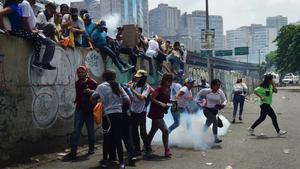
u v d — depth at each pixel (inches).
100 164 315.6
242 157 352.5
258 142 436.8
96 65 459.5
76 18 423.2
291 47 2598.4
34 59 339.9
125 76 541.3
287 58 2667.3
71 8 421.1
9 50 311.6
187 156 361.7
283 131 486.3
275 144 420.5
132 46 559.2
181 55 797.9
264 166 314.2
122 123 309.3
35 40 334.0
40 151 348.2
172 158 353.1
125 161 338.6
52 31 366.9
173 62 751.7
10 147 310.7
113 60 490.3
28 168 303.3
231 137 479.2
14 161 314.5
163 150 394.3
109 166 316.8
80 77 351.6
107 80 311.3
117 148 303.6
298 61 2581.2
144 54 621.3
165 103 361.7
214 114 431.2
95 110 310.8
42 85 352.8
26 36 326.0
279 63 2876.5
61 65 383.6
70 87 397.7
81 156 355.6
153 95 357.4
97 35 465.1
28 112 332.8
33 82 340.2
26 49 331.3
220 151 385.1
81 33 422.3
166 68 698.8
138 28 625.3
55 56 374.0
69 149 384.8
